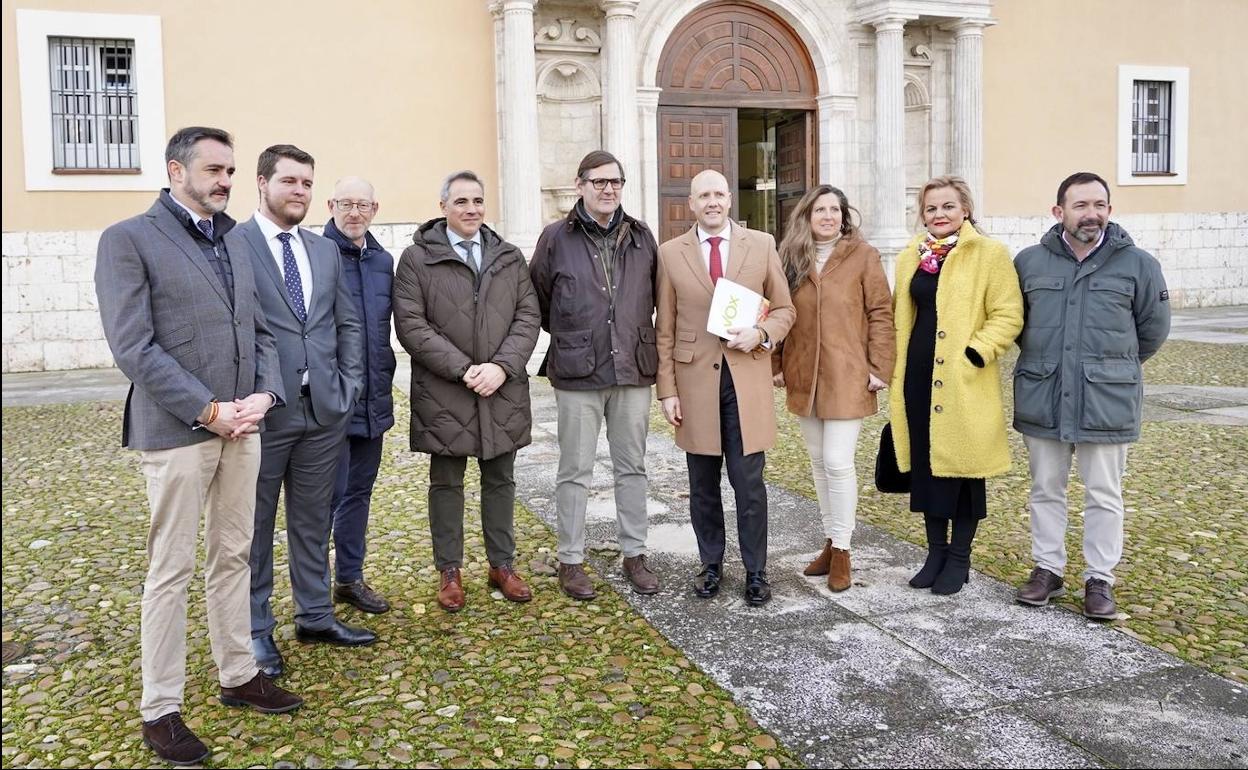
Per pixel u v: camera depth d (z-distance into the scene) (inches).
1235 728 126.0
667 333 178.1
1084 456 166.2
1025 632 157.9
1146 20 727.1
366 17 530.0
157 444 122.0
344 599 177.8
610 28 547.5
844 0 624.1
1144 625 160.2
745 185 851.4
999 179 690.2
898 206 622.8
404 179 542.3
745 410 171.0
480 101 553.6
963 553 176.1
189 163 125.0
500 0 528.1
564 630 162.7
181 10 499.5
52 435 332.5
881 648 152.6
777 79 624.7
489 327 169.3
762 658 149.7
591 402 176.7
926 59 660.7
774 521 225.1
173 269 123.6
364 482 175.2
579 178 175.2
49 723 133.4
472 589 183.8
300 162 149.0
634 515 183.0
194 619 169.9
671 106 596.7
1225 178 771.4
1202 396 383.2
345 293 158.4
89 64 495.5
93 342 507.8
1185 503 234.5
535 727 129.6
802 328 179.2
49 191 492.1
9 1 475.8
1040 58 697.0
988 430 169.0
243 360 130.2
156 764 121.9
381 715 133.7
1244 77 767.7
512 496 179.9
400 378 462.3
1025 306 170.2
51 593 183.8
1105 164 724.7
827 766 118.5
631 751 123.1
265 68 514.9
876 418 355.3
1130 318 162.4
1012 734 125.1
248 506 132.6
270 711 134.5
